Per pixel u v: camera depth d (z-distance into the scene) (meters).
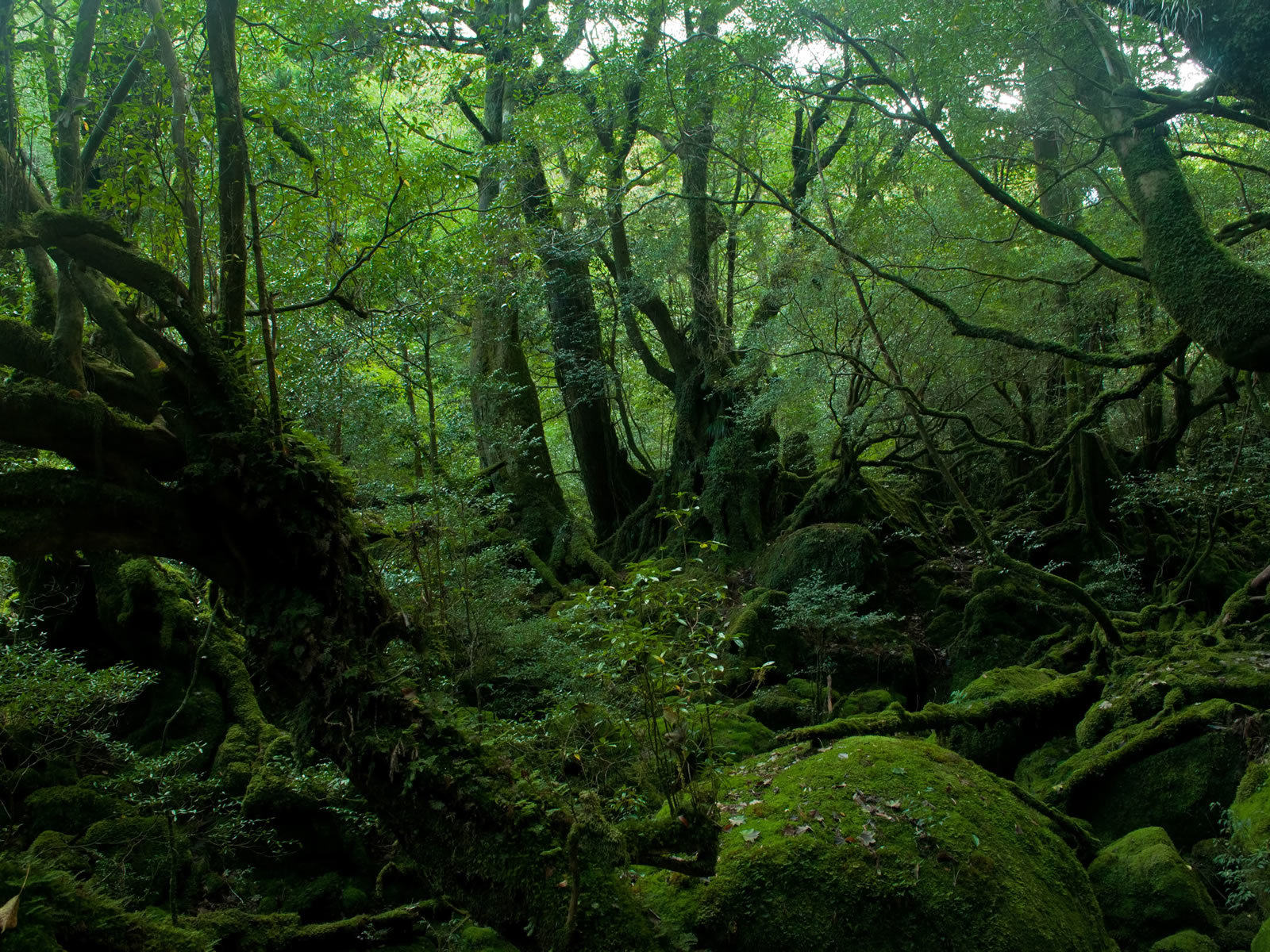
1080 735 6.29
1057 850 4.45
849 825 4.13
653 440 17.88
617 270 12.67
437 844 3.36
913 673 8.94
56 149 3.85
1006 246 8.73
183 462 3.55
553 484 12.85
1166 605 8.24
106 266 3.39
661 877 4.18
